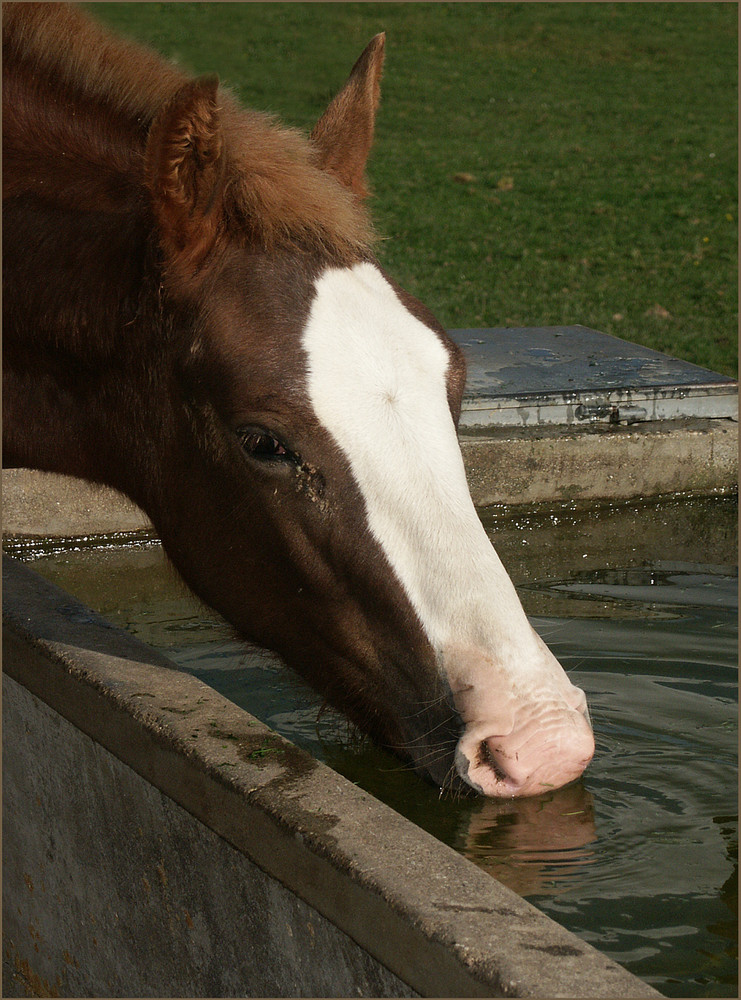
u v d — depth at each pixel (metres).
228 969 2.07
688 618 3.88
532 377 5.29
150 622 3.94
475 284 8.73
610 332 7.63
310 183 2.27
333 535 2.19
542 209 11.23
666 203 11.52
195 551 2.40
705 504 5.23
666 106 16.06
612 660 3.49
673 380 5.31
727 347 7.35
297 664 2.41
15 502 4.66
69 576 4.45
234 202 2.21
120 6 20.77
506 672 2.08
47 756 2.60
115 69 2.43
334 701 2.38
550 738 2.03
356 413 2.13
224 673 3.41
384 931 1.66
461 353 2.28
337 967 1.78
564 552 4.62
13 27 2.42
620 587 4.21
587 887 2.23
